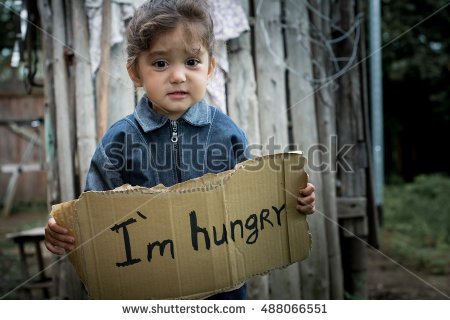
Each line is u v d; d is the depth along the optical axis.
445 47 9.03
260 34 3.04
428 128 10.78
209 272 1.52
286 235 1.60
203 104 1.73
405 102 10.53
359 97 3.27
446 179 9.09
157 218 1.47
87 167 2.84
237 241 1.53
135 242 1.48
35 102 8.83
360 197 3.29
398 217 6.75
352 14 3.24
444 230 5.64
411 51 8.87
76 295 2.93
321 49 3.18
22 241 3.62
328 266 3.17
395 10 8.58
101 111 2.73
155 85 1.52
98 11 2.78
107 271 1.49
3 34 8.86
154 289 1.50
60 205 1.46
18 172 8.27
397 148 11.23
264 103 3.04
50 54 2.94
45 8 2.93
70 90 2.91
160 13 1.48
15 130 8.78
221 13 2.79
